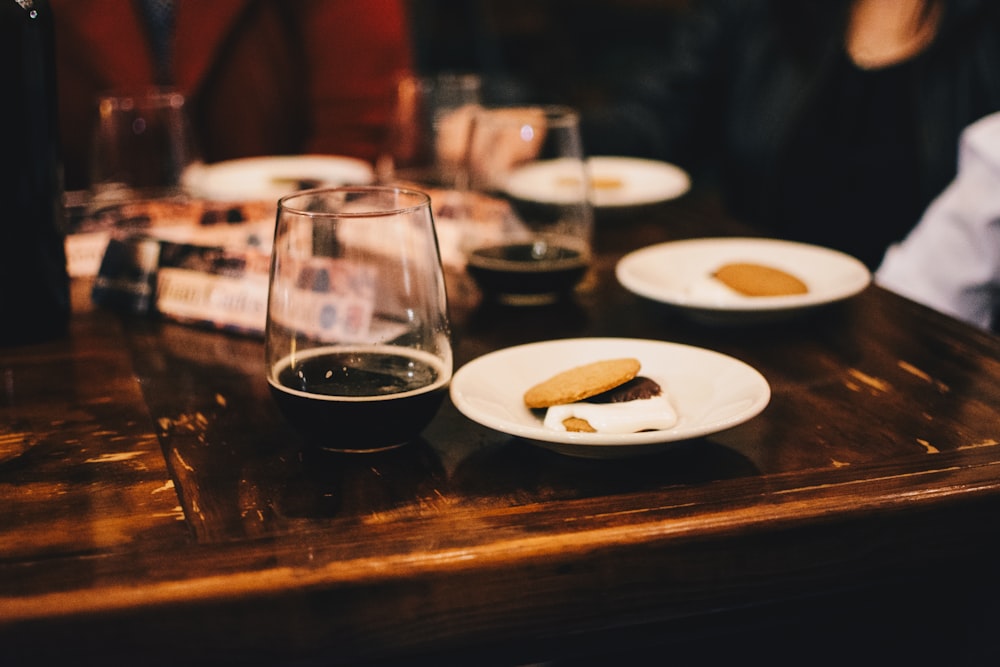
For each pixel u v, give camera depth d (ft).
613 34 13.26
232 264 2.89
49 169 2.72
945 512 2.13
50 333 2.81
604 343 2.53
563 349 2.51
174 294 2.92
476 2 11.93
